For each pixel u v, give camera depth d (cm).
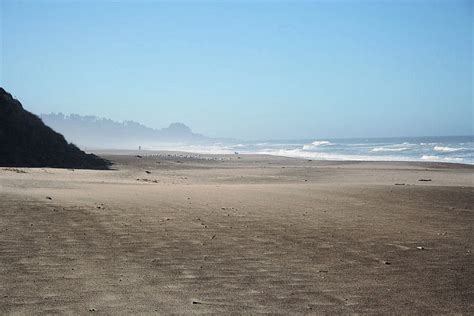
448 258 798
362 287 646
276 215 1177
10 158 3928
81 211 1126
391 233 988
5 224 955
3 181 1792
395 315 551
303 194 1648
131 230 954
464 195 1639
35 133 4397
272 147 13775
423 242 911
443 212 1283
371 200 1504
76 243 840
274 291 623
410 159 6494
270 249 838
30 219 1012
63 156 4409
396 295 617
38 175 2461
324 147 11562
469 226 1080
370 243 896
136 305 560
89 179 2527
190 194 1588
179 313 538
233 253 806
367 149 9550
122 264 727
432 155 7269
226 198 1495
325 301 590
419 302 593
